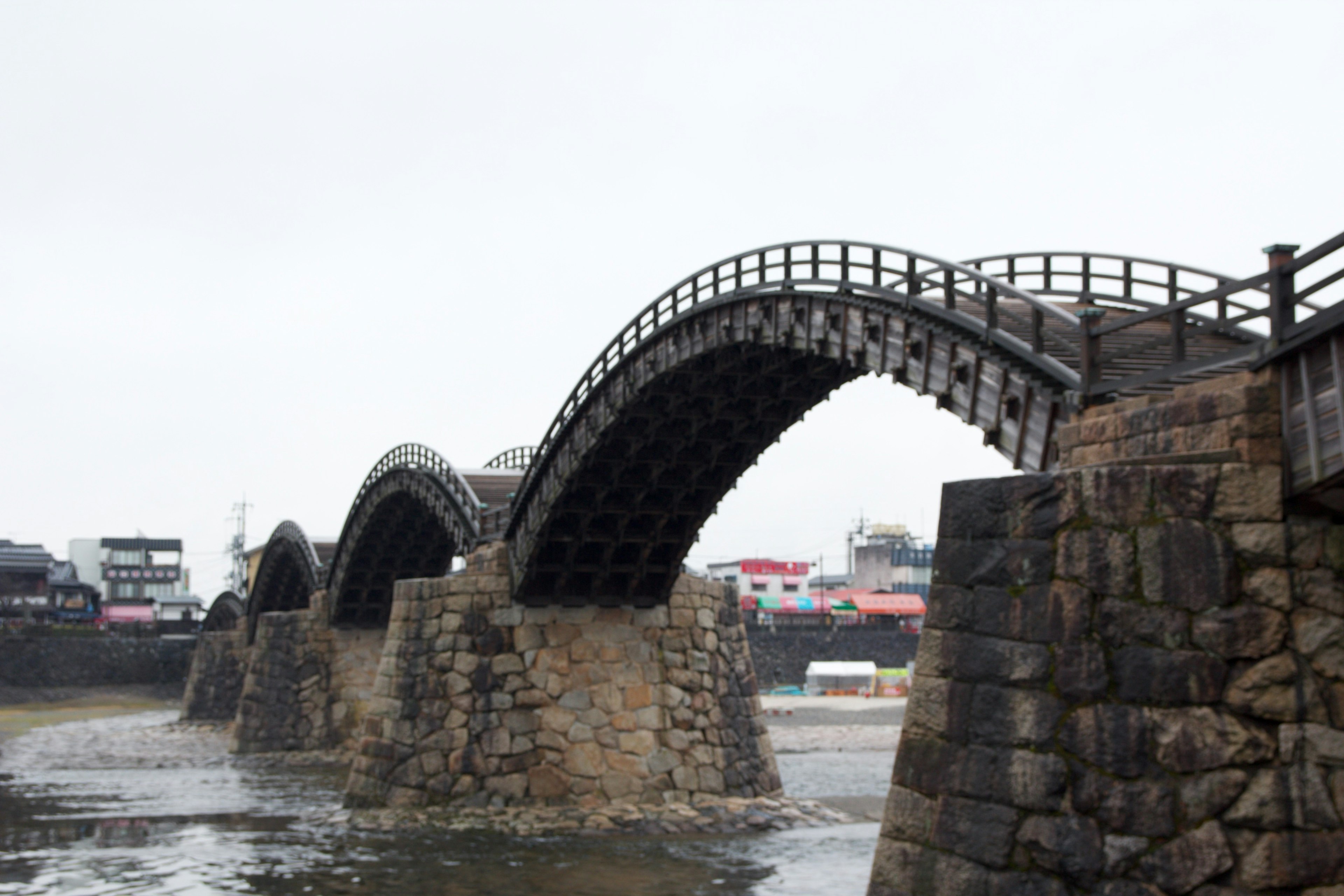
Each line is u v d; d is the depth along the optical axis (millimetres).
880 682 128250
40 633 130625
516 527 44188
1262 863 12945
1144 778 13648
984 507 15633
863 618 159875
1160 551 13961
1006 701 14844
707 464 40531
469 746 42469
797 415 37844
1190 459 14234
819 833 40344
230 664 100000
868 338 27828
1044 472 20797
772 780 45938
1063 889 13914
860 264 28203
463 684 43031
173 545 180250
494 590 43688
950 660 15609
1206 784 13320
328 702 71375
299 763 67562
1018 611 14953
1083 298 25734
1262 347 13930
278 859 36094
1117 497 14359
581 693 43219
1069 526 14688
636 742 43250
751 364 35250
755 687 47250
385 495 61906
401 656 45062
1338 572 13531
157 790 55906
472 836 38781
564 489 40594
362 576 70375
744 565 180250
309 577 80688
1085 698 14180
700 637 45781
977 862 14695
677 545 43656
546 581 43969
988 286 22281
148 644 130375
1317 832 13000
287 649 73000
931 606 16047
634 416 38312
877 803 49594
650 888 31516
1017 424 21859
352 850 37250
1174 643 13703
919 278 25469
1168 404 14891
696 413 38219
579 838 38688
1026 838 14320
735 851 36812
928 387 25234
